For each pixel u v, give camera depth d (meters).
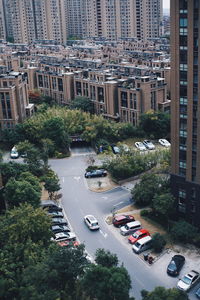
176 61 87.50
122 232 92.31
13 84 149.25
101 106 171.38
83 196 110.81
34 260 72.75
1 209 100.94
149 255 84.94
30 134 144.75
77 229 95.38
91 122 149.25
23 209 86.00
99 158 130.75
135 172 119.75
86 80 175.50
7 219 85.19
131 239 89.25
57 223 95.31
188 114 88.25
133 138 153.62
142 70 171.88
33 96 189.50
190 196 92.31
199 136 87.25
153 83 157.50
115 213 101.38
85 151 144.25
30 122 146.38
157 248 85.75
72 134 149.62
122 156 122.19
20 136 145.00
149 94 156.75
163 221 96.50
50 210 101.00
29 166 119.00
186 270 80.06
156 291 64.06
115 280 64.69
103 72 176.50
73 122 150.62
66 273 68.31
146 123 153.62
